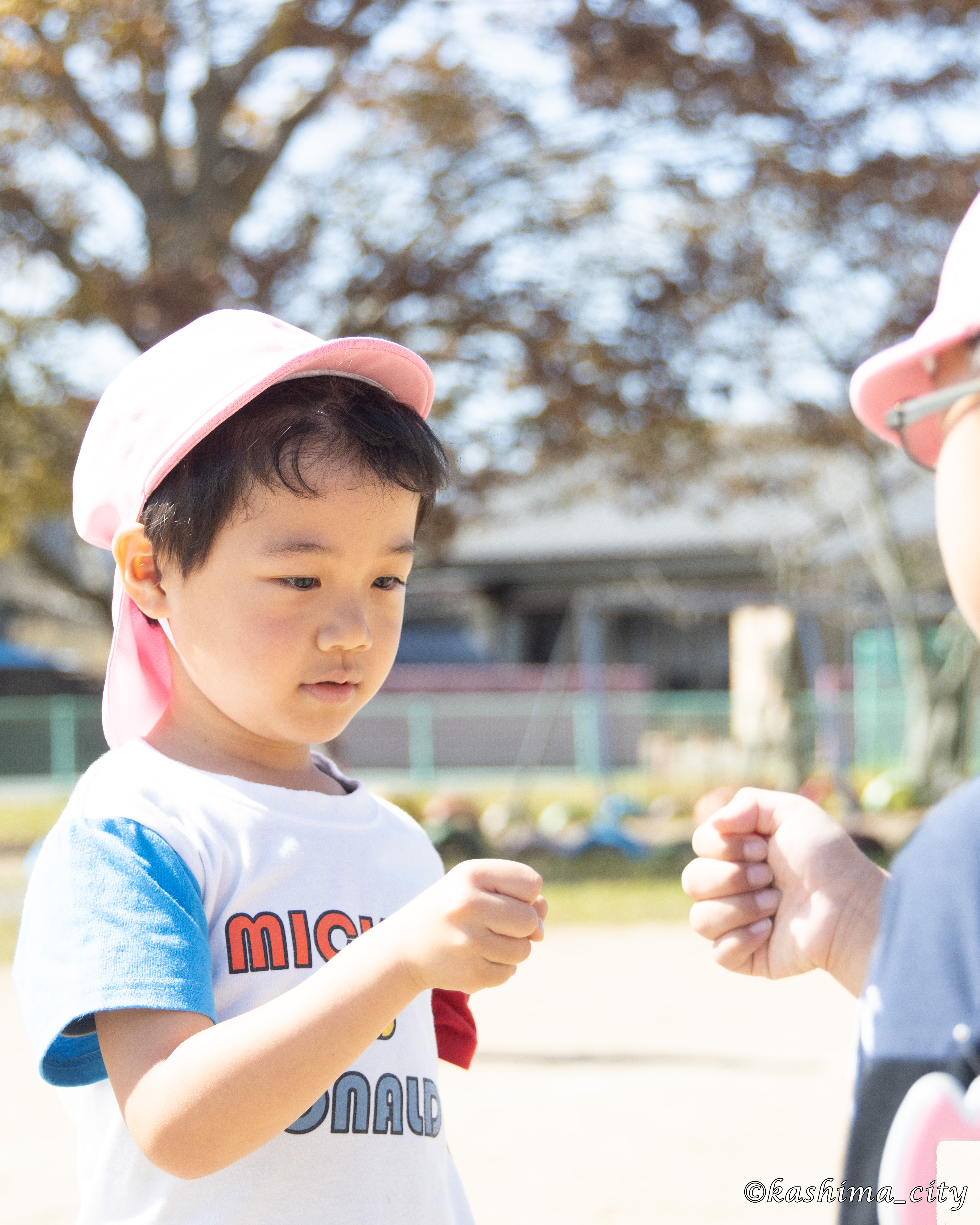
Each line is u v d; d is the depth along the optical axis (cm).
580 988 661
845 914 143
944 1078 92
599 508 2428
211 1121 119
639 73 991
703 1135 410
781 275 1065
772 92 980
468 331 993
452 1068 502
